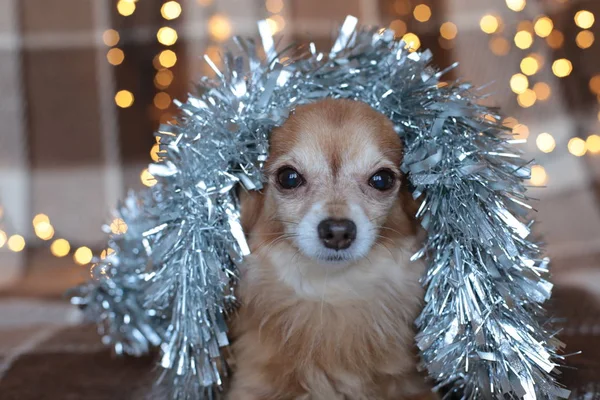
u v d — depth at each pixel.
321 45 0.85
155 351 0.56
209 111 0.45
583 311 0.58
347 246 0.46
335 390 0.47
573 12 0.84
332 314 0.48
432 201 0.44
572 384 0.46
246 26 0.86
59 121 0.85
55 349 0.57
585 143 0.82
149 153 0.86
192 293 0.44
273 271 0.48
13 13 0.85
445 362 0.43
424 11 0.86
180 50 0.85
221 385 0.48
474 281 0.43
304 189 0.48
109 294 0.53
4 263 0.80
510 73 0.85
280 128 0.48
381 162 0.47
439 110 0.44
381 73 0.47
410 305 0.48
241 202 0.49
